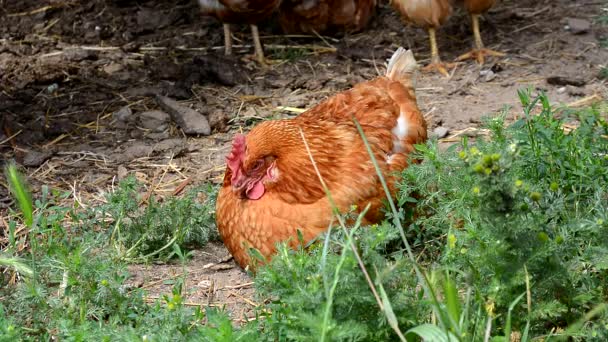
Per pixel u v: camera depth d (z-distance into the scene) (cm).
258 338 502
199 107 926
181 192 782
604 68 932
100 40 1087
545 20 1087
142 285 642
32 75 992
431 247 620
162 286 641
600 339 487
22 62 1022
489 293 487
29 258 634
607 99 834
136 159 839
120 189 712
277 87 970
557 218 579
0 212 746
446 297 448
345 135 627
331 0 1066
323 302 465
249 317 604
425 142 687
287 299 478
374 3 1104
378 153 634
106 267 566
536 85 940
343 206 605
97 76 997
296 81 975
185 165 827
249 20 998
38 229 652
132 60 1038
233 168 607
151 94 952
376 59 1028
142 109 926
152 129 890
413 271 546
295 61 1028
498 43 1040
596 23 1064
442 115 890
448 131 855
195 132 877
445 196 629
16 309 566
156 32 1108
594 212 603
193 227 689
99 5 1159
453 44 1052
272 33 1107
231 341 481
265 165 607
